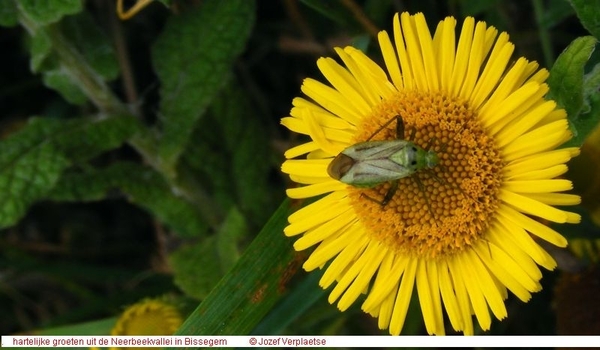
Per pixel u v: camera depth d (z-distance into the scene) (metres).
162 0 0.14
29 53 0.17
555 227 0.15
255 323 0.14
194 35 0.15
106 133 0.15
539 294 0.16
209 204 0.16
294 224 0.14
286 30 0.17
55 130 0.15
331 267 0.14
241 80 0.17
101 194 0.16
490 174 0.13
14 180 0.15
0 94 0.17
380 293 0.14
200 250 0.16
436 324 0.13
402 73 0.14
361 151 0.13
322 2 0.15
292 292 0.15
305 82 0.14
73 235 0.18
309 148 0.14
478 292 0.13
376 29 0.15
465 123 0.13
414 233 0.14
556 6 0.15
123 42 0.17
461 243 0.13
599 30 0.14
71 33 0.15
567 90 0.13
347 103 0.14
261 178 0.16
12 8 0.15
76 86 0.16
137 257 0.18
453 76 0.13
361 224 0.14
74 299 0.18
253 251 0.14
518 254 0.13
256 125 0.16
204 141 0.16
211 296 0.14
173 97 0.15
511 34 0.16
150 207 0.16
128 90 0.17
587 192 0.14
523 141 0.13
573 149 0.13
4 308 0.17
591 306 0.15
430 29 0.16
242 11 0.15
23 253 0.17
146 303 0.15
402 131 0.13
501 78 0.13
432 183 0.13
